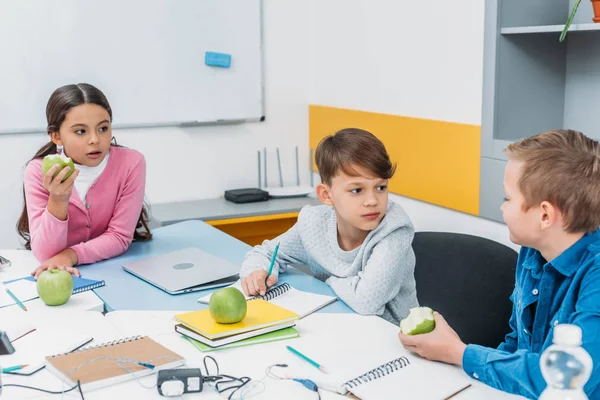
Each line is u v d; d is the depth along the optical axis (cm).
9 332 135
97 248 194
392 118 289
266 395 110
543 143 112
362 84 307
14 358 124
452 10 254
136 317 148
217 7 312
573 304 113
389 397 108
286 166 345
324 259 171
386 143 294
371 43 298
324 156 158
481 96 245
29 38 280
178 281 169
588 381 103
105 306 159
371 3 295
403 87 283
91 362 119
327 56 328
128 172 209
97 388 112
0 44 275
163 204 312
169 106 309
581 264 113
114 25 293
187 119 314
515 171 114
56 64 286
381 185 156
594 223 111
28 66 281
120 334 137
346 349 128
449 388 111
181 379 110
